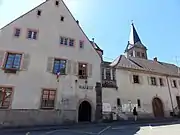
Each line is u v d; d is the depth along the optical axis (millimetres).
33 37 18297
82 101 18297
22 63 16781
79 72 19469
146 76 24734
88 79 19453
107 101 19875
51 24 19719
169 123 17250
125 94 21562
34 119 15703
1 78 15586
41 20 19375
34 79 16766
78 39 20703
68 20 21016
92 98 18953
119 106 20500
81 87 18750
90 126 15195
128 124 16750
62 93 17594
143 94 23047
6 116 14789
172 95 25781
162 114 23875
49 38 18984
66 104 17422
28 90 16203
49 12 20234
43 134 11078
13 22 17922
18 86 15938
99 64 20922
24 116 15398
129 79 22891
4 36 16969
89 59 20469
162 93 24891
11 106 15156
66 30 20344
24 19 18562
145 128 13547
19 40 17469
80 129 13359
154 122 18500
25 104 15711
